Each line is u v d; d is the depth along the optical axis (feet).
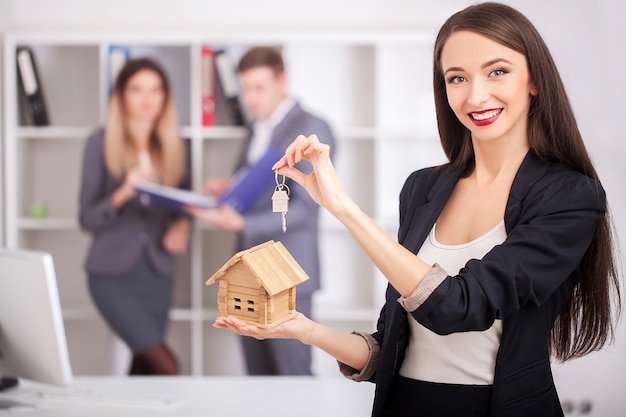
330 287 12.35
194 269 11.66
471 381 4.23
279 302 4.23
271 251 4.37
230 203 11.05
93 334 12.37
